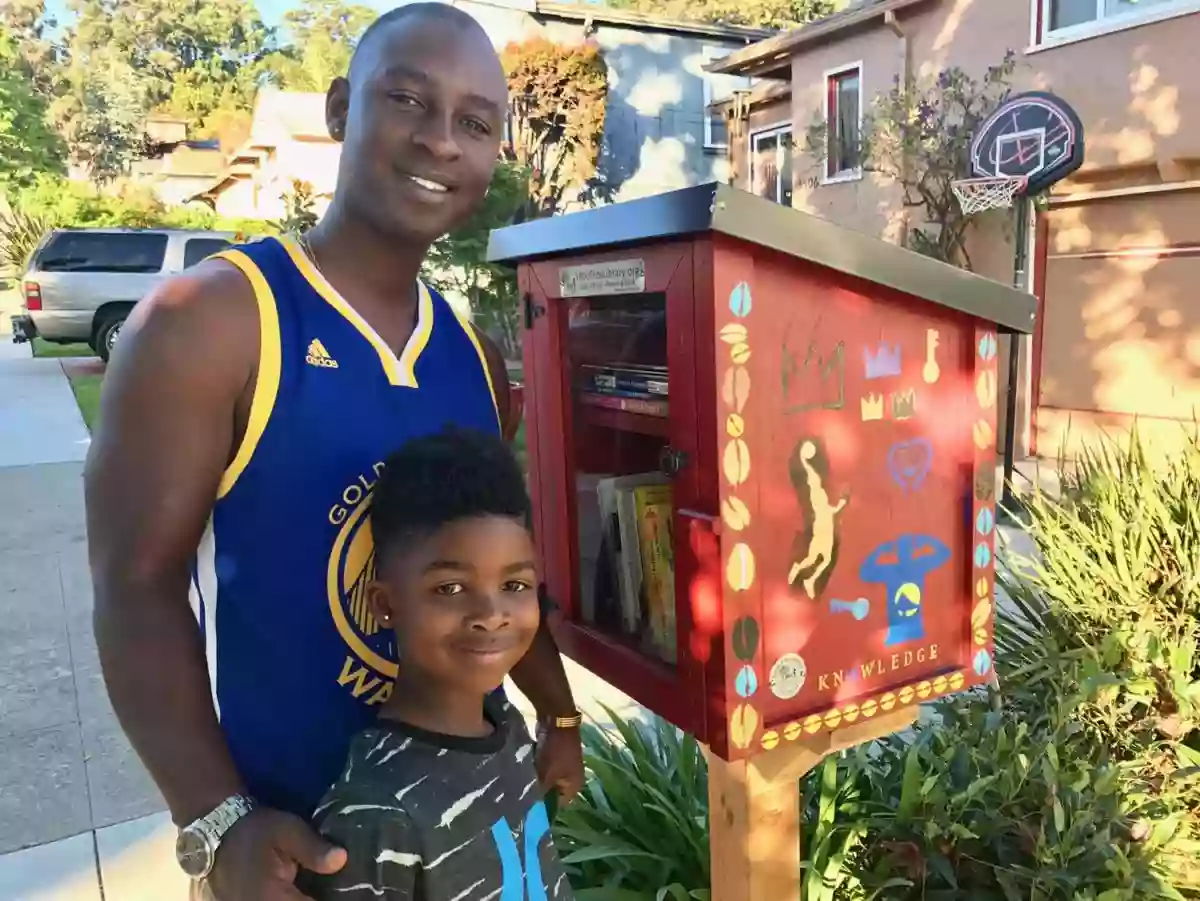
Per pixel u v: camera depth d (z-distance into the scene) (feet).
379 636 4.11
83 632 14.51
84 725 11.70
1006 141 24.25
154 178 114.42
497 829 3.86
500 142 4.26
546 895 4.16
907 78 29.27
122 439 3.51
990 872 6.79
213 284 3.69
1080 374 26.09
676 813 7.09
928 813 6.82
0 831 9.57
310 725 4.01
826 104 33.68
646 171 48.37
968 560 5.27
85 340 40.63
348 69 4.25
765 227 4.21
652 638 5.27
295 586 3.88
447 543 3.72
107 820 9.75
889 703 5.05
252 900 3.35
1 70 89.81
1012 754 7.22
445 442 3.88
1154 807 7.63
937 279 4.83
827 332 4.65
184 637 3.56
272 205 68.90
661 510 5.09
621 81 47.44
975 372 5.15
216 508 3.81
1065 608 9.18
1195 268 23.40
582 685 12.48
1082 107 25.14
